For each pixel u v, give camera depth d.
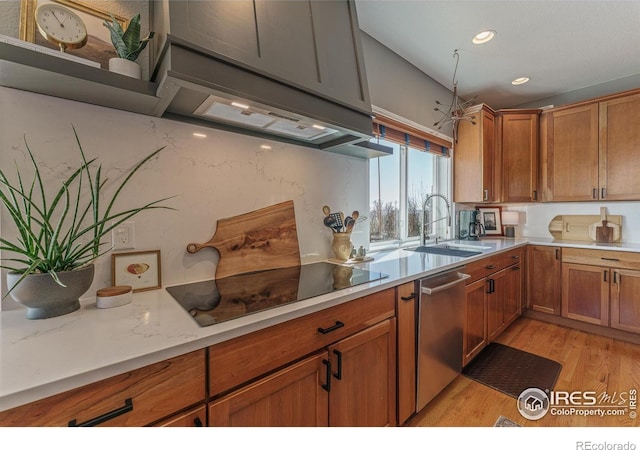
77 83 0.90
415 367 1.56
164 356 0.70
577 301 2.76
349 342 1.18
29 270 0.78
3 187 0.92
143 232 1.18
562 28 2.07
